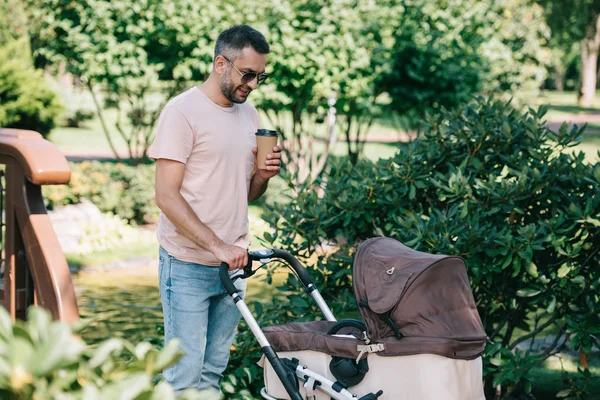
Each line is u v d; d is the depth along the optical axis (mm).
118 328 6746
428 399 2924
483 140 4582
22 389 1493
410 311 2980
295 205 4742
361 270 3178
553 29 32844
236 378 4320
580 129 4555
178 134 3303
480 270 4094
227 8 10227
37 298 3656
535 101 12750
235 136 3451
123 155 19609
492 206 4414
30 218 3658
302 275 3553
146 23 10406
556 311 4438
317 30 10039
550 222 4133
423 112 10406
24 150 3578
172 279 3471
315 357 3199
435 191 4734
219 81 3389
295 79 10273
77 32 10742
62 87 26562
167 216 3314
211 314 3627
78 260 9312
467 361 2959
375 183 4570
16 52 17125
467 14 10500
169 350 1700
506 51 10922
